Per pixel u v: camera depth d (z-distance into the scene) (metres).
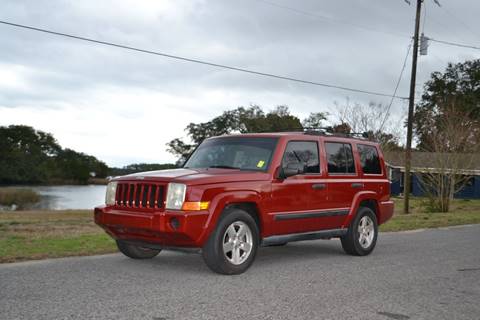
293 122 48.34
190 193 6.59
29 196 56.16
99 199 60.94
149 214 6.71
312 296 5.86
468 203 34.78
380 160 9.90
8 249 8.54
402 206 30.34
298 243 10.84
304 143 8.27
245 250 7.09
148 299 5.50
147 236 6.88
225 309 5.20
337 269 7.62
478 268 8.00
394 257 8.98
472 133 29.23
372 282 6.73
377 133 36.19
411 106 26.05
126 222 6.90
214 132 52.19
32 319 4.70
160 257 8.26
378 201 9.55
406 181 25.39
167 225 6.54
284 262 8.23
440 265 8.20
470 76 59.00
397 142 38.38
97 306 5.17
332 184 8.55
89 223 14.12
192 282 6.41
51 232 11.40
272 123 48.50
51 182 123.25
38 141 126.69
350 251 9.01
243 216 7.02
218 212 6.73
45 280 6.32
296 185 7.89
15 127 121.75
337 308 5.38
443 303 5.73
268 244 7.64
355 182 9.04
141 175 7.16
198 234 6.55
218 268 6.81
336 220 8.62
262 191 7.36
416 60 26.03
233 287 6.20
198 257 8.30
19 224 13.65
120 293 5.73
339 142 8.99
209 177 6.87
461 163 26.75
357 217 8.98
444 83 59.09
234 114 52.72
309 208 8.11
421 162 37.22
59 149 133.25
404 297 5.95
